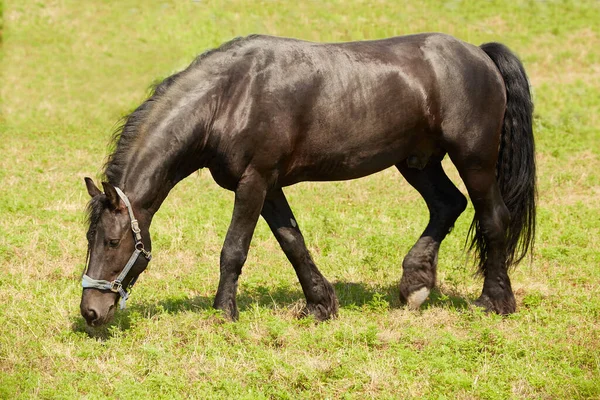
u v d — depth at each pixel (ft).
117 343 27.91
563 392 24.22
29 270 37.42
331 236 44.52
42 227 44.29
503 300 31.94
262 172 28.45
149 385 24.56
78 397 23.86
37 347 27.73
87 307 26.73
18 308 31.48
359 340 28.35
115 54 101.86
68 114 83.61
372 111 29.48
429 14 119.24
